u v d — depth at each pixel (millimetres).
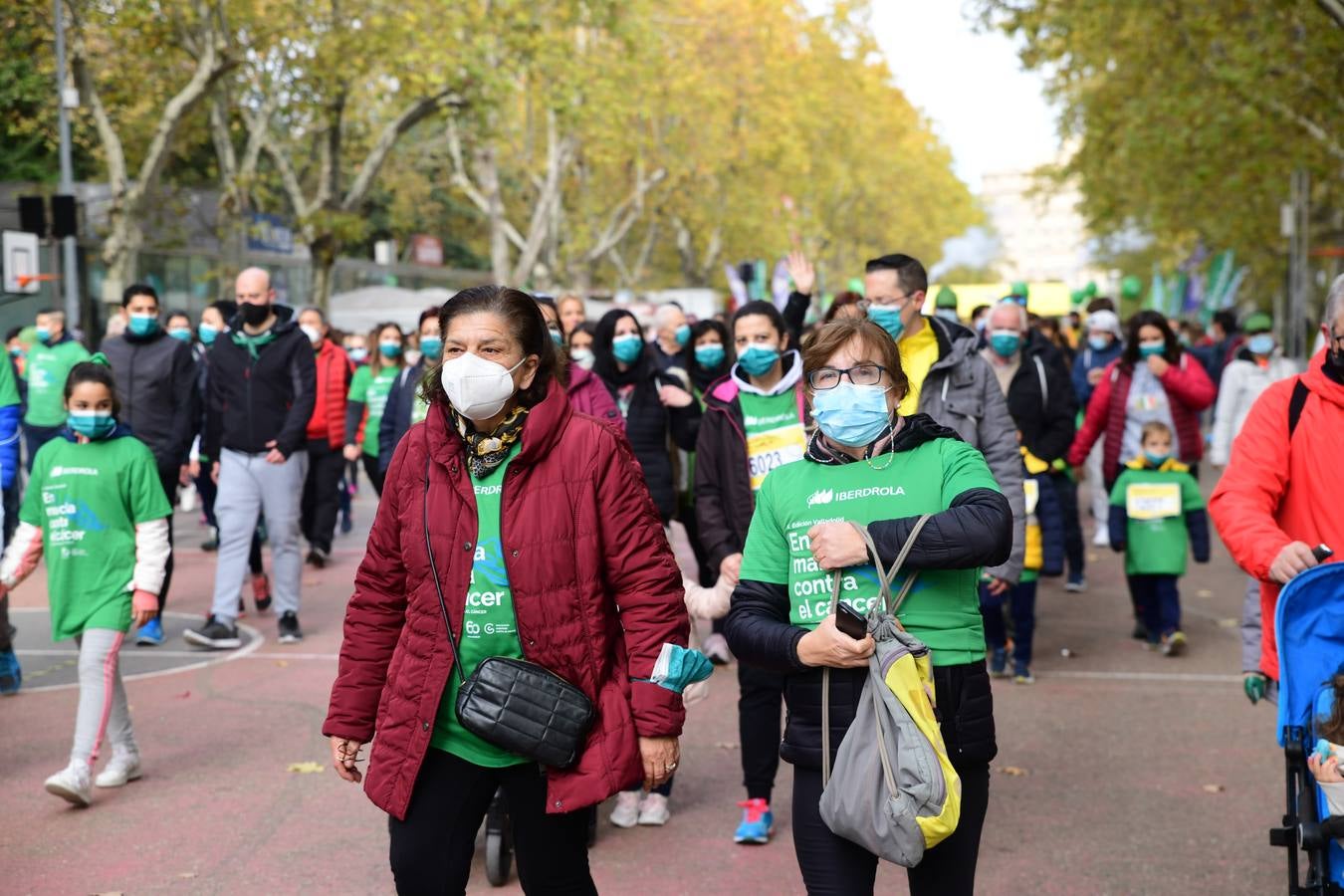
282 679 8578
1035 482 8602
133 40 25922
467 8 27750
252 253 36469
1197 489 9555
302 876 5285
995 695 8359
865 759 3318
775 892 5141
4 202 32469
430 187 47438
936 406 5512
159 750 7023
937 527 3385
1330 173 26969
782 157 48344
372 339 14094
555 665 3475
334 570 12812
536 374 3535
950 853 3494
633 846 5668
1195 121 25094
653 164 44625
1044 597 11914
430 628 3482
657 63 38500
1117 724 7621
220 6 24906
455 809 3500
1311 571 3854
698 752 7102
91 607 6164
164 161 25500
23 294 17000
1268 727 7504
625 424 7930
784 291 12688
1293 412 4211
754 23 44750
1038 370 8969
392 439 9797
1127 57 25250
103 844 5637
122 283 25562
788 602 3684
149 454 6246
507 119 36031
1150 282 58312
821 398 3561
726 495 5719
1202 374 10523
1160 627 9797
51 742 7164
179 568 12930
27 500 6238
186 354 10039
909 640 3361
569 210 45844
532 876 3557
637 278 47562
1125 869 5355
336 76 27562
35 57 27438
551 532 3457
